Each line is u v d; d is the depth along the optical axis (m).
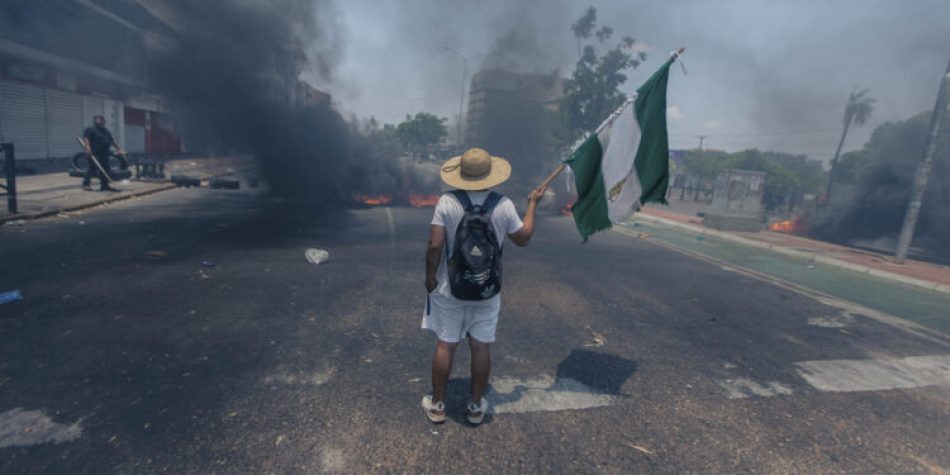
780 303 6.06
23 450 2.32
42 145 16.28
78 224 7.64
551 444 2.70
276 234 8.19
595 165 3.47
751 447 2.79
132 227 7.75
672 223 14.33
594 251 8.86
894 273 8.39
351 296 5.10
